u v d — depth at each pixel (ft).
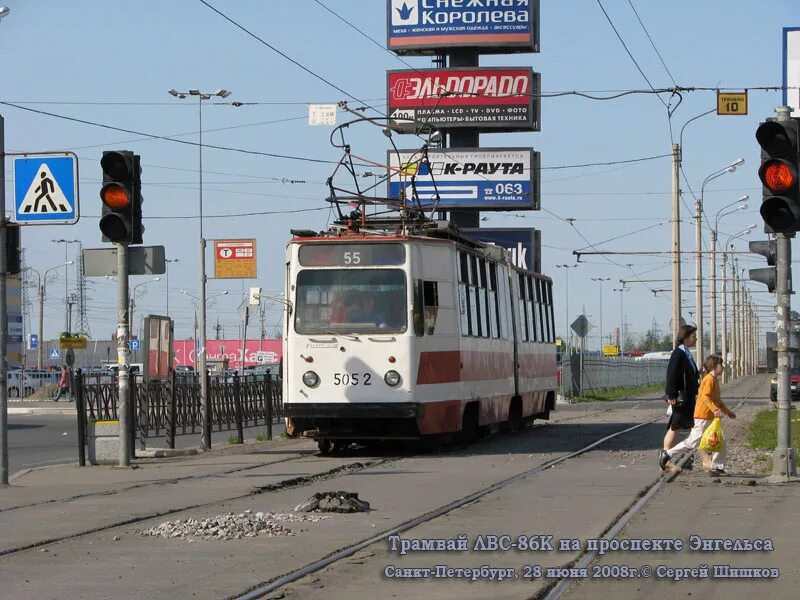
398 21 188.55
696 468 67.77
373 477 62.59
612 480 60.64
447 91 184.65
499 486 57.41
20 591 31.45
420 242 76.23
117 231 64.23
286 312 75.97
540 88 189.78
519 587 32.48
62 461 79.00
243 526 42.32
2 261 60.03
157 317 82.94
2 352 59.52
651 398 217.36
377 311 74.64
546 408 118.21
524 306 105.50
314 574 33.99
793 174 55.31
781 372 59.67
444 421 76.89
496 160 195.42
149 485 58.39
